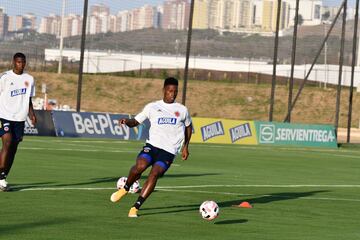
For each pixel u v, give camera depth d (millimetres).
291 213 26453
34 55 133875
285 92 135250
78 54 165500
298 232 22234
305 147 77500
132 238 19984
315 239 21141
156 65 165375
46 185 30812
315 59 82312
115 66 160000
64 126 67312
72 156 47594
